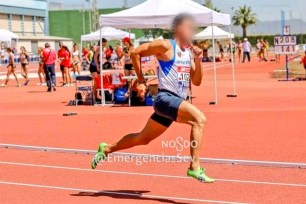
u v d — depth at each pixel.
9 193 7.56
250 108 16.69
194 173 6.90
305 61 29.66
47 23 108.44
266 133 11.97
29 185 7.99
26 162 9.68
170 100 6.88
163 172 8.55
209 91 23.41
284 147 10.30
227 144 10.80
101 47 18.70
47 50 26.09
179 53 6.85
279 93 21.41
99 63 19.39
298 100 18.50
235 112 15.79
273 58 58.59
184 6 17.53
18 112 17.83
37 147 10.94
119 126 13.81
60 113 17.05
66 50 29.31
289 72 31.48
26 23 99.25
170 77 6.89
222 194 7.17
